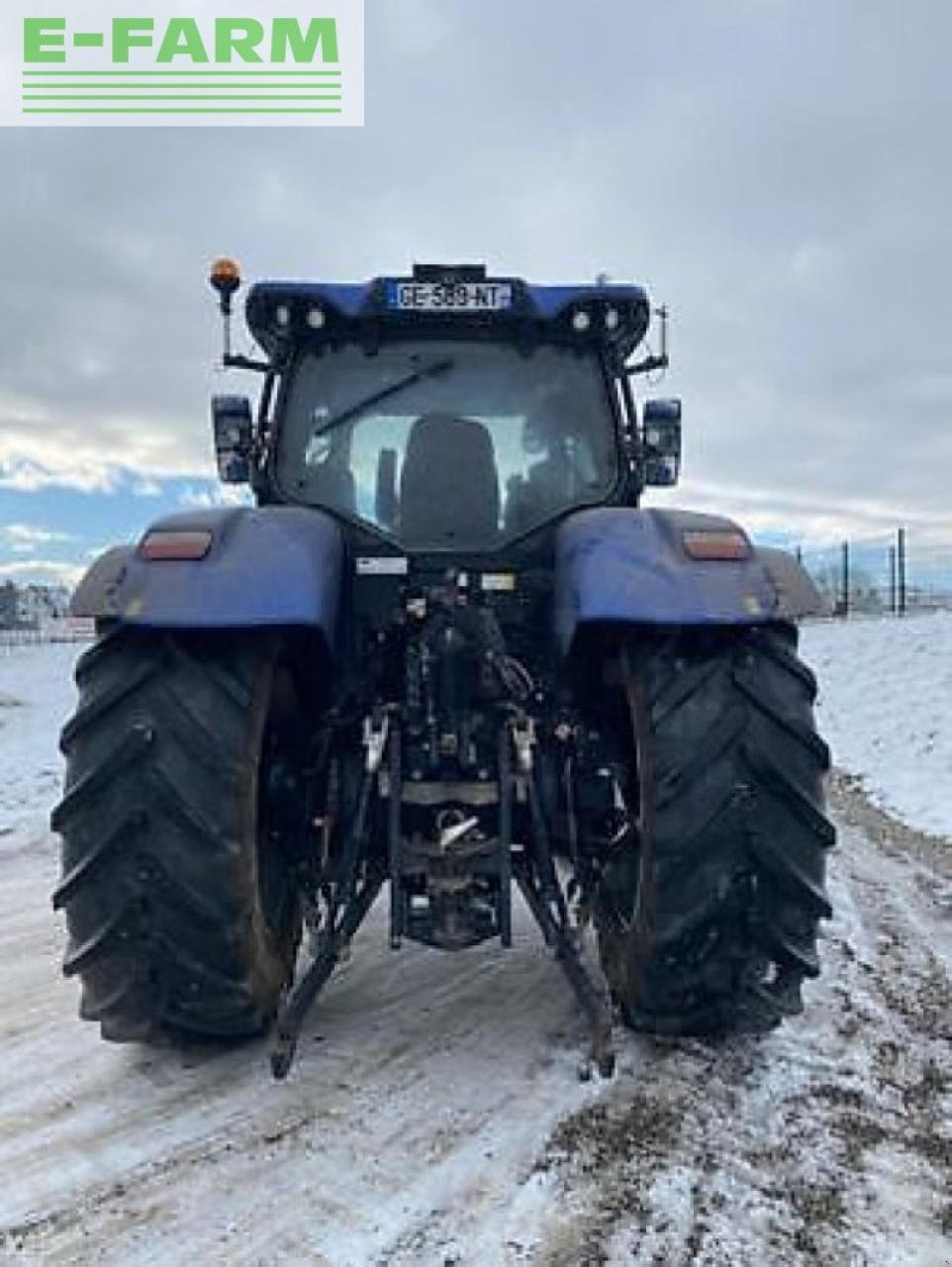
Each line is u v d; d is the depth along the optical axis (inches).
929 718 523.2
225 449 179.9
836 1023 153.5
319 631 130.3
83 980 133.5
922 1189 111.1
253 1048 144.3
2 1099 132.2
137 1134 122.6
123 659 130.1
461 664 138.6
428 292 162.2
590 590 129.8
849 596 1405.0
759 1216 105.7
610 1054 134.3
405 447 165.0
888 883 246.4
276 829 145.1
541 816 137.8
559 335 167.2
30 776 426.3
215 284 169.8
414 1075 136.0
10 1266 98.7
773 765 127.2
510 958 179.8
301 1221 105.1
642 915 131.2
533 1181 111.2
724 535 135.0
